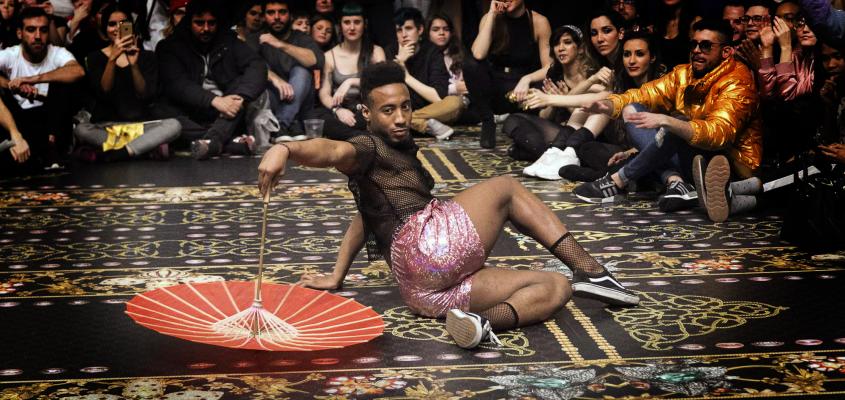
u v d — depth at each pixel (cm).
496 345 504
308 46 1205
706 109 799
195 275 630
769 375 464
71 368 476
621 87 924
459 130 1238
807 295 580
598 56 989
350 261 585
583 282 548
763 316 545
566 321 539
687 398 439
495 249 684
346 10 1224
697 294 584
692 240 709
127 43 1070
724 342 507
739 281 608
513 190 541
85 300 580
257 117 1137
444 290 530
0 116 956
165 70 1107
